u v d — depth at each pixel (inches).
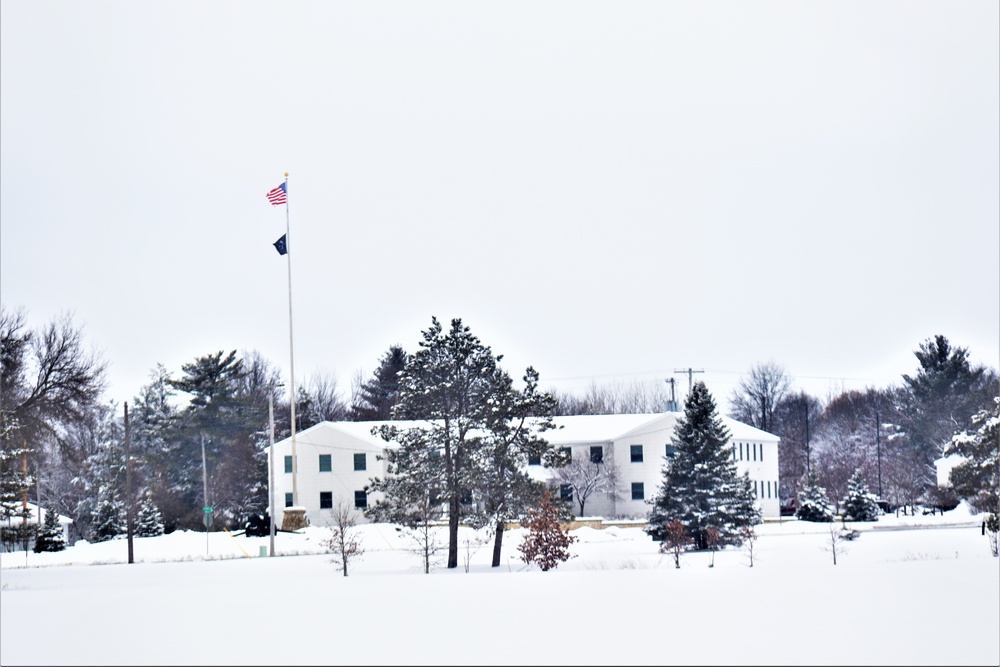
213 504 3900.1
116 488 3627.0
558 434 3700.8
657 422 3609.7
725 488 2539.4
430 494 2150.6
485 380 2190.0
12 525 2751.0
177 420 4126.5
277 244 3061.0
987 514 2839.6
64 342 2768.2
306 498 3617.1
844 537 2632.9
